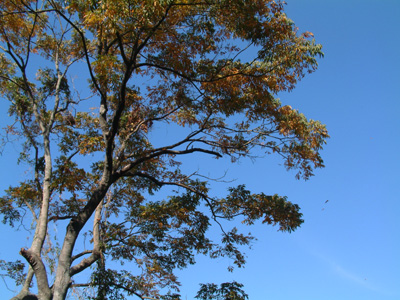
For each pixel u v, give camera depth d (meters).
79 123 16.64
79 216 12.17
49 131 14.20
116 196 17.03
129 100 15.02
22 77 15.46
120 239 15.19
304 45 13.03
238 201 15.16
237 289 14.73
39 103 15.51
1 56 15.99
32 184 15.38
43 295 10.48
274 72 13.52
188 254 16.08
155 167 16.64
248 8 12.21
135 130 14.71
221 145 14.56
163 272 15.31
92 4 11.39
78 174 14.91
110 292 12.95
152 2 10.66
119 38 11.17
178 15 12.36
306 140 14.45
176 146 14.42
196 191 15.18
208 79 13.40
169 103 15.03
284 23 12.67
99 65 11.95
